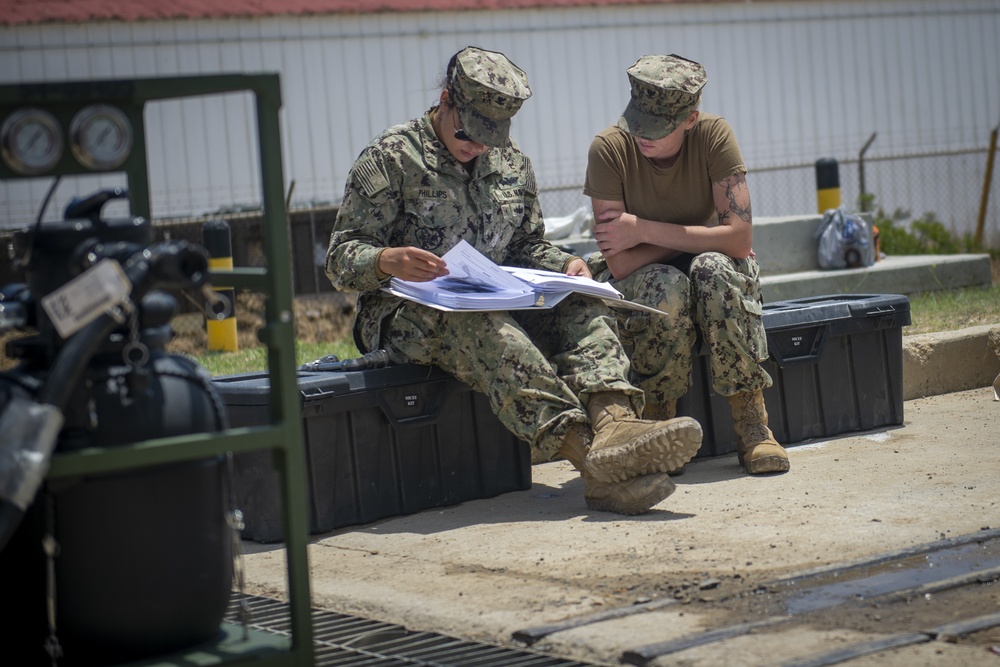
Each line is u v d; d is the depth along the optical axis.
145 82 6.52
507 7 35.47
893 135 41.09
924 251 34.38
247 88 6.55
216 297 6.55
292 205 28.27
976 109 42.50
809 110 39.72
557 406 10.58
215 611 7.03
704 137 12.20
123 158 6.61
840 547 9.02
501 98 10.82
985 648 6.78
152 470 6.63
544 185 35.75
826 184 28.17
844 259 23.69
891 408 13.93
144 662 6.77
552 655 7.37
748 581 8.34
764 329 12.32
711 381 12.84
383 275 10.70
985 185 37.41
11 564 6.66
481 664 7.29
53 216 29.27
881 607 7.64
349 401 10.74
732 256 12.20
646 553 9.20
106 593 6.59
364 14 33.84
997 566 8.36
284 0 33.22
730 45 38.47
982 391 16.12
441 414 11.44
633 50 37.12
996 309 19.55
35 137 6.36
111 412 6.52
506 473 11.98
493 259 11.66
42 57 30.62
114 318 6.20
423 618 8.16
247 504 10.87
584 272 11.59
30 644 6.80
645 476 10.45
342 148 33.75
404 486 11.30
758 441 11.95
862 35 40.50
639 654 6.99
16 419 5.94
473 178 11.52
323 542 10.52
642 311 11.92
